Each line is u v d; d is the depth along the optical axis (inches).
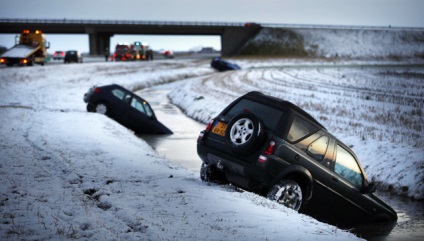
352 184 381.4
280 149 339.9
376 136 684.1
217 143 366.0
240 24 6545.3
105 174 399.9
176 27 5787.4
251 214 295.4
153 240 230.4
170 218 274.8
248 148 340.8
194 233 247.1
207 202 317.4
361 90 1528.1
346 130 753.6
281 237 254.1
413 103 1146.0
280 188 339.6
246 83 1892.2
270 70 2977.4
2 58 2160.4
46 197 296.4
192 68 2962.6
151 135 812.0
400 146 578.6
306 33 6924.2
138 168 436.8
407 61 5595.5
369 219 394.0
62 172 398.9
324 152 364.8
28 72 1878.7
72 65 2463.1
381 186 515.5
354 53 6638.8
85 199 308.0
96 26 5462.6
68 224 244.8
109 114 829.2
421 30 7529.5
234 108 375.2
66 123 704.4
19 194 298.7
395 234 358.3
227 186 382.9
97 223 251.0
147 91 1759.4
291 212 315.3
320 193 363.6
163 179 394.0
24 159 426.0
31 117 749.9
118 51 3304.6
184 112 1159.6
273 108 357.7
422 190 477.1
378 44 6988.2
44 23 5231.3
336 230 283.1
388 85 1720.0
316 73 2605.8
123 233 240.5
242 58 5403.5
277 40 6648.6
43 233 227.3
